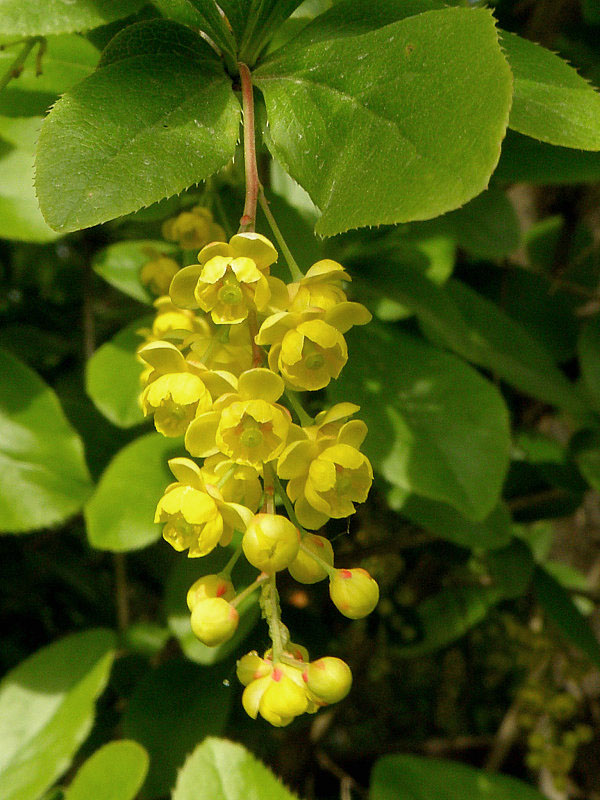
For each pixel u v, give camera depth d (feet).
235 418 0.29
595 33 0.69
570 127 0.32
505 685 1.16
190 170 0.31
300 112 0.32
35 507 0.46
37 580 0.87
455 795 0.57
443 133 0.28
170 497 0.30
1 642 0.88
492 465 0.47
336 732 1.17
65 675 0.52
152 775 0.51
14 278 0.92
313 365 0.31
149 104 0.31
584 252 0.78
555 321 0.72
